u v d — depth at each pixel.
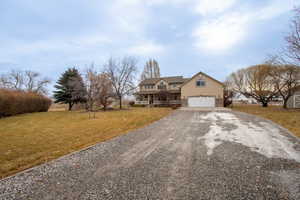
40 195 2.51
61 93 26.56
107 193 2.54
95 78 16.06
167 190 2.61
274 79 19.03
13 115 16.70
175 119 11.39
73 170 3.42
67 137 6.45
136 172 3.29
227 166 3.51
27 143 5.55
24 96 19.09
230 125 8.58
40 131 7.70
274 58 13.99
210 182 2.84
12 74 32.22
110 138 6.24
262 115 12.62
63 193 2.56
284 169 3.33
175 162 3.80
